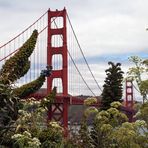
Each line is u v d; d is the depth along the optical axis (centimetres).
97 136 1923
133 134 1452
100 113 1736
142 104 1463
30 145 1282
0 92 1205
